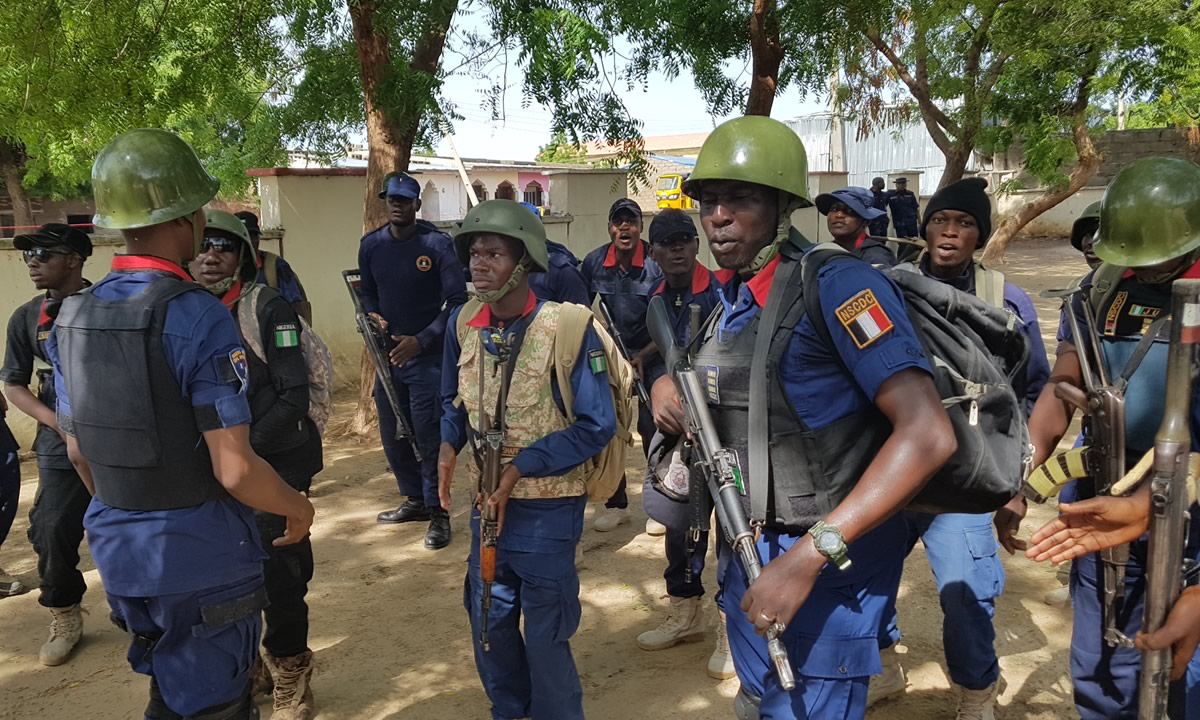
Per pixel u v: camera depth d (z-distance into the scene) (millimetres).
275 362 3000
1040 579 4375
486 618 2658
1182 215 2041
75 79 5246
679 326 4168
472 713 3314
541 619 2676
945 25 11820
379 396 5215
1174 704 2199
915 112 17375
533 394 2689
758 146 1866
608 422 2676
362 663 3707
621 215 4855
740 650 2158
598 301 5004
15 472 4109
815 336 1844
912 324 1832
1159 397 2174
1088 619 2432
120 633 4043
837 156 22234
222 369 2154
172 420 2143
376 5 6086
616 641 3863
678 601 3781
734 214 1907
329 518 5500
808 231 14188
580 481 2707
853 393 1849
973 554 2869
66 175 13258
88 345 2146
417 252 5059
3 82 5246
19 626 4113
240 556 2301
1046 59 10461
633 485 6062
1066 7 10086
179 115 6375
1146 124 24562
